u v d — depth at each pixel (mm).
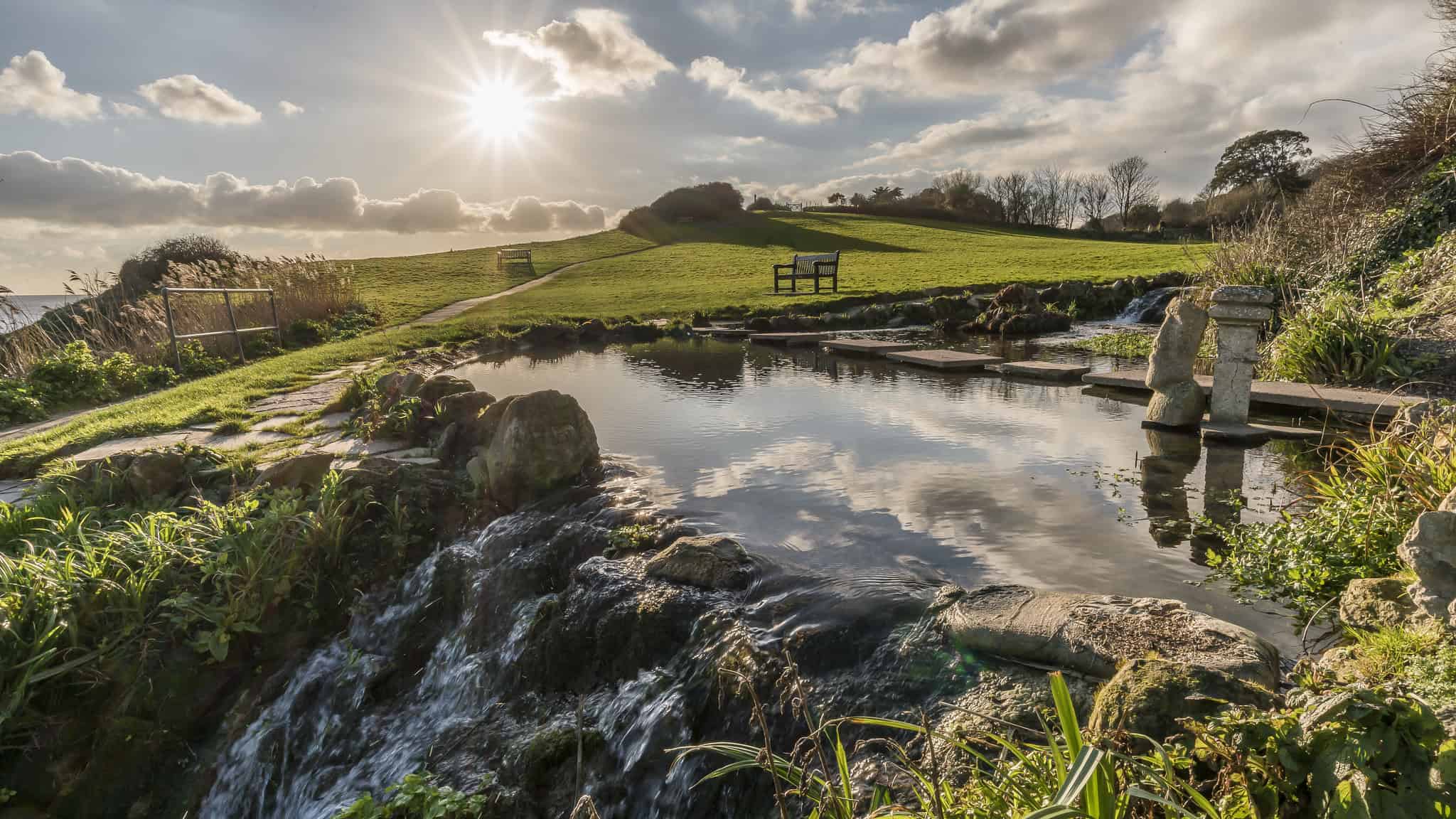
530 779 3260
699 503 4727
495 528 5004
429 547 5316
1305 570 3223
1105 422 6699
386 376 8000
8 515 5027
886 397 8125
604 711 3428
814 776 2215
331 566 5113
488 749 3592
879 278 26750
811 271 23297
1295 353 7566
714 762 2887
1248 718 1680
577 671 3723
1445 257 8117
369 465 5770
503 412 6000
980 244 47188
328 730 4340
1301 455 5398
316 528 5070
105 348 12102
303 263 18094
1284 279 9688
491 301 24859
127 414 7914
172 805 4066
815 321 16953
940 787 1933
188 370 11648
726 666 3102
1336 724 1521
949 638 2949
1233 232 11719
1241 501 4434
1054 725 2389
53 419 8961
